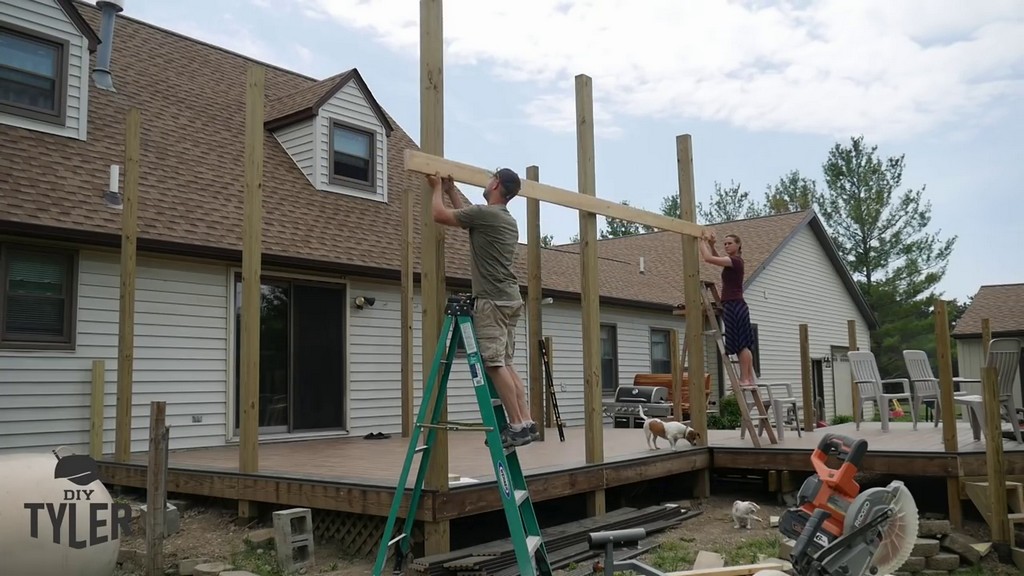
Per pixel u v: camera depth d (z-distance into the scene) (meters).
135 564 5.33
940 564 5.88
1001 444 6.24
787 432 9.95
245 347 6.23
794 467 7.66
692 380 8.27
